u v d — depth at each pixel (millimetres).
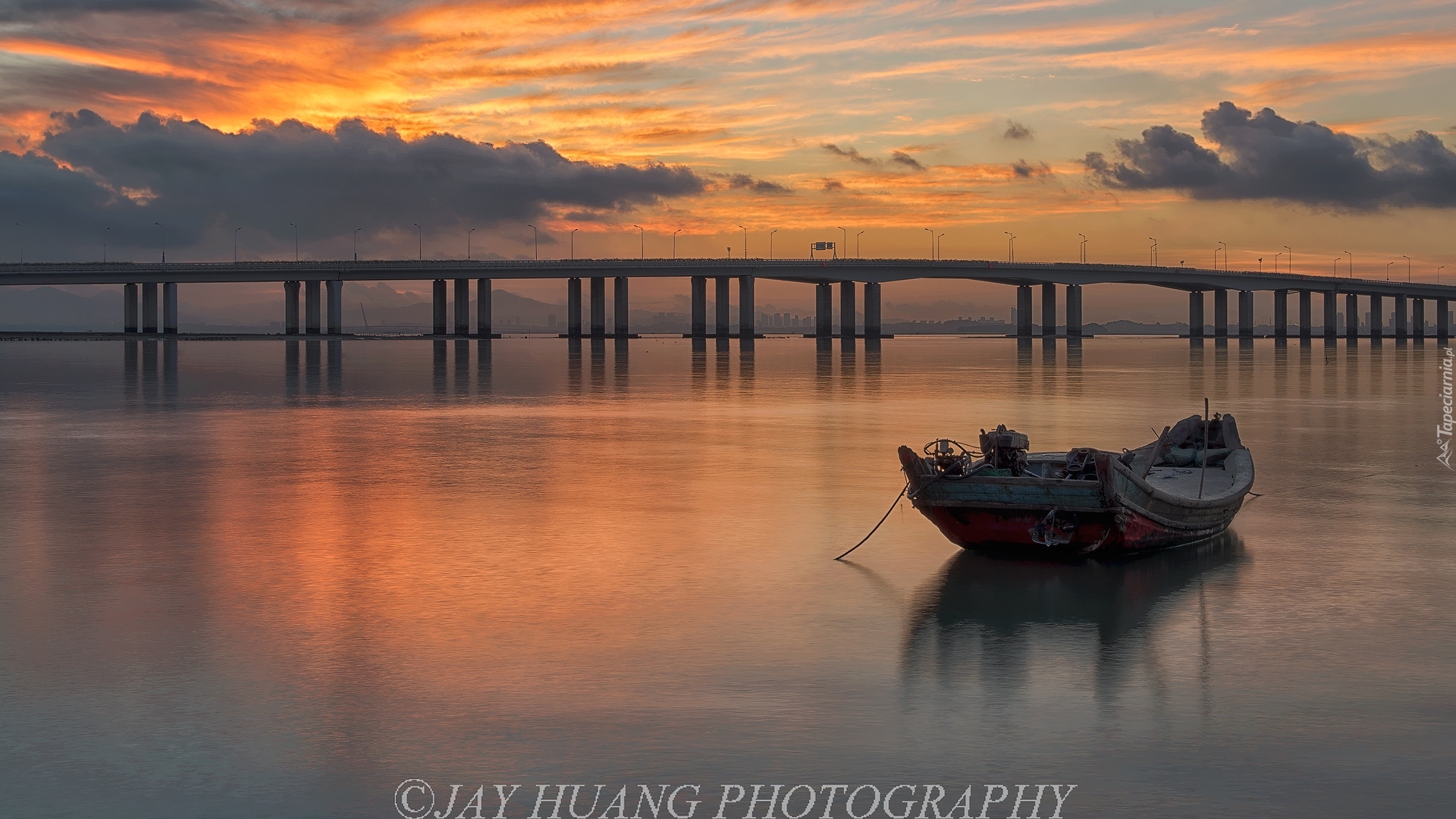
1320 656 15438
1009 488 21047
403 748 12227
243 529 24484
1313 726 12883
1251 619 17297
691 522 25297
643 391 70812
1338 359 135625
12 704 13516
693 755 12047
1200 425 29281
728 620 17094
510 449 39312
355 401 62344
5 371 95625
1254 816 10734
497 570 20438
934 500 21859
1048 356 145625
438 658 15164
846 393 69125
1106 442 40781
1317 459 37000
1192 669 14859
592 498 28641
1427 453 38562
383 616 17281
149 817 10742
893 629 16656
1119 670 14828
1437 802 11016
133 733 12641
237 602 18094
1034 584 19531
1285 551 22359
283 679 14328
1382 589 19203
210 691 13922
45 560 21188
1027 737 12555
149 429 46312
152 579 19719
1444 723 12930
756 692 13930
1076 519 20766
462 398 64875
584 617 17250
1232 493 23812
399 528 24578
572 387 75812
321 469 34125
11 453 38031
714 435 44062
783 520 25500
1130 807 10922
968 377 89062
